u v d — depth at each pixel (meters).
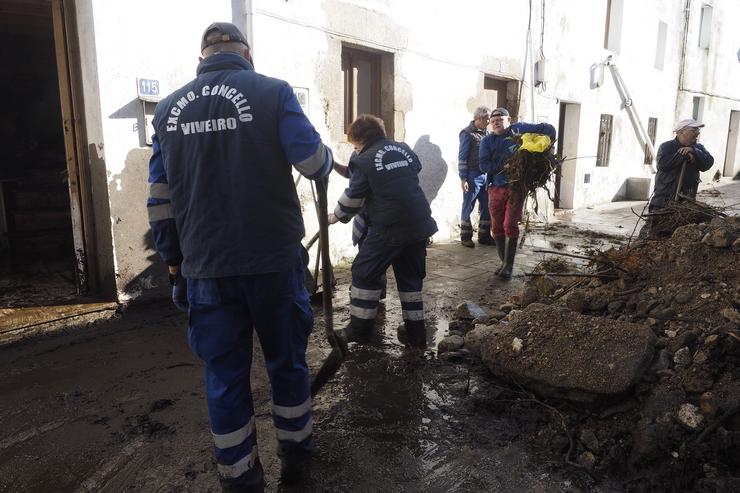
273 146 2.10
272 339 2.26
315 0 5.76
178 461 2.58
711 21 16.39
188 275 2.17
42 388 3.30
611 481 2.42
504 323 3.74
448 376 3.46
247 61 2.26
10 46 7.73
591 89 11.36
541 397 3.02
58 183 6.62
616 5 11.99
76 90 4.45
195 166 2.09
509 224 5.76
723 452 2.38
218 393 2.14
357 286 3.86
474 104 8.28
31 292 4.91
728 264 3.40
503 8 8.56
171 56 4.70
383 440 2.76
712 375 2.69
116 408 3.07
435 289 5.46
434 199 7.79
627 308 3.46
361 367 3.60
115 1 4.31
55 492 2.36
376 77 7.00
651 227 4.81
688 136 5.44
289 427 2.34
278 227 2.15
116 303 4.61
